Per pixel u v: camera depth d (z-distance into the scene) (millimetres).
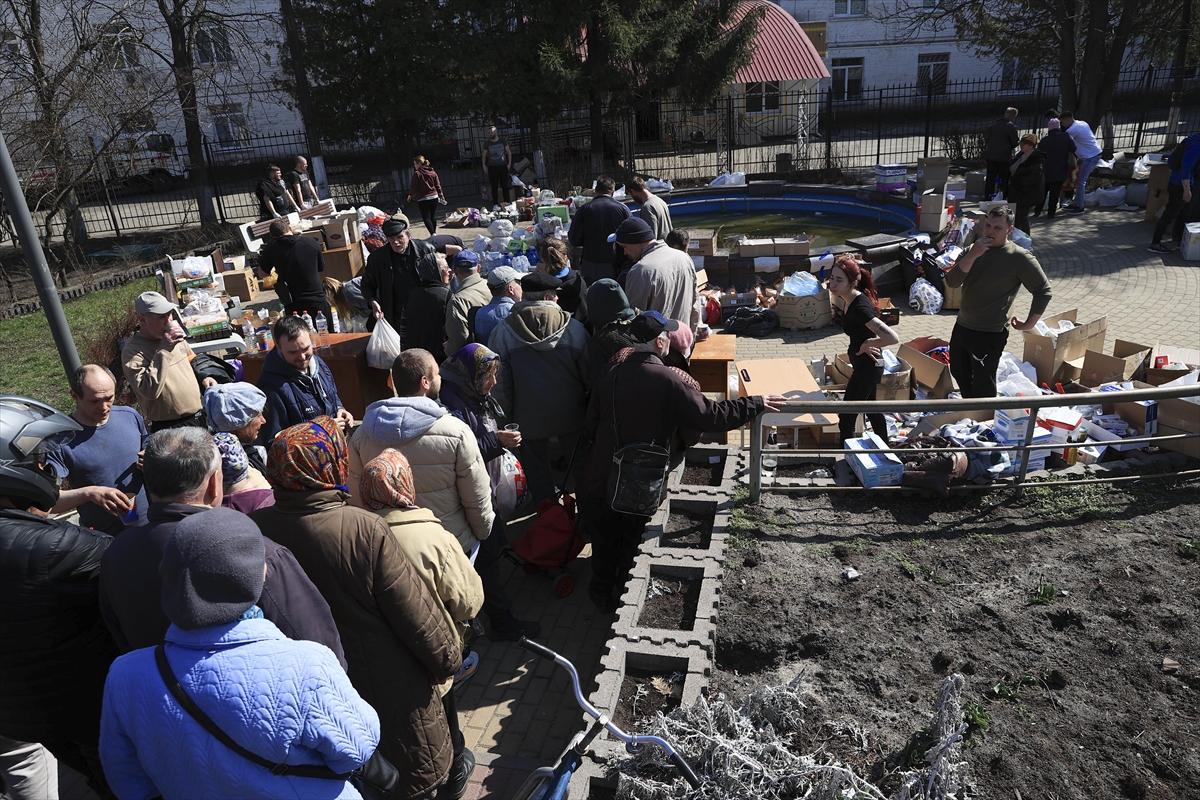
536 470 5496
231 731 1895
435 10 18656
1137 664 3592
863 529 4680
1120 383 6277
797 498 5012
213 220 19500
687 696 3512
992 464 5109
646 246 6047
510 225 13266
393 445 3658
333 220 12375
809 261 11219
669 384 4316
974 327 5965
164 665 1944
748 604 4113
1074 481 4898
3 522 2688
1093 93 18219
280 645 2000
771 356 8875
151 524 2482
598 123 20141
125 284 14422
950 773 3006
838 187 16312
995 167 14812
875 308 5398
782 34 25922
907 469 4930
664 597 4289
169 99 17375
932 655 3730
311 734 1949
